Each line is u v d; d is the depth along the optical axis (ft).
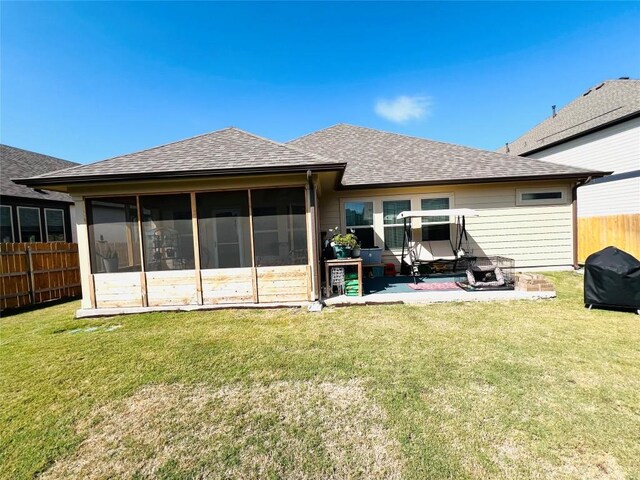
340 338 14.16
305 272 20.11
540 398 8.88
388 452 7.07
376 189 30.91
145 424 8.53
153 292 20.40
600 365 10.74
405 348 12.73
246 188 20.06
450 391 9.42
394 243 30.99
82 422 8.72
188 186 20.15
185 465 6.98
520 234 30.25
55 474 6.89
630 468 6.36
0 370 12.17
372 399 9.18
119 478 6.70
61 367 12.29
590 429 7.53
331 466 6.74
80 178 18.57
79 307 24.76
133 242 20.40
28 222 38.17
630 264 16.49
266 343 13.94
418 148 36.37
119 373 11.59
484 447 7.08
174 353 13.23
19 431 8.41
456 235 30.50
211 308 19.92
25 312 24.07
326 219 31.17
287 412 8.77
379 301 19.92
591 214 41.37
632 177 36.40
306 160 19.25
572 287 22.90
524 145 58.23
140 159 20.77
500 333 14.01
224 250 20.29
